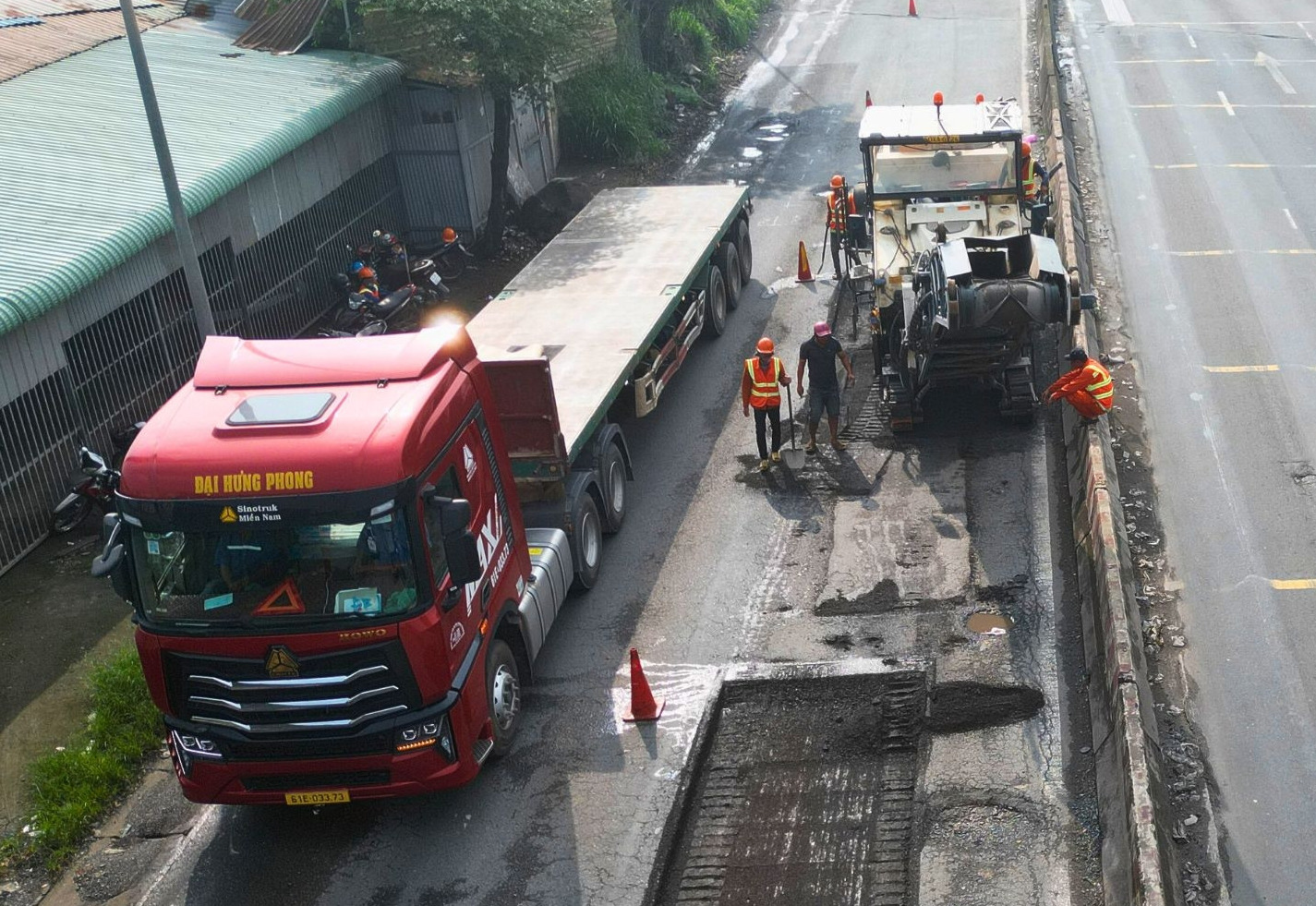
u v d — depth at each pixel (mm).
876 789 9922
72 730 11461
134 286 16031
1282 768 9797
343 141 21172
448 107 22406
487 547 10102
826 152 27906
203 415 9297
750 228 23781
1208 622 11617
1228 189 23266
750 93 33188
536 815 9938
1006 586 12242
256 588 8914
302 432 8922
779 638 11852
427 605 8930
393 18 21688
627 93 28906
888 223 16688
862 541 13312
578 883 9203
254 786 9477
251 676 9008
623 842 9539
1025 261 14125
